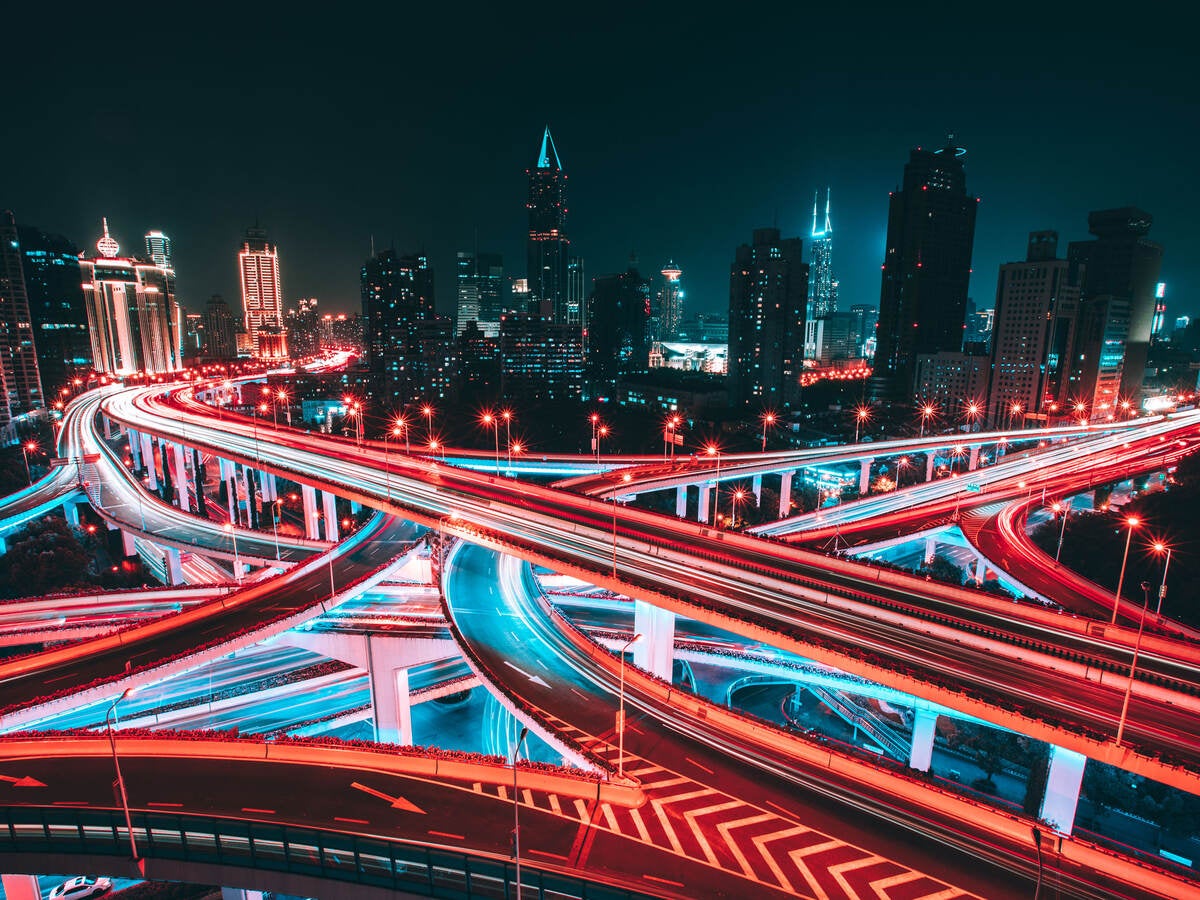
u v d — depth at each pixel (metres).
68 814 43.19
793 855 41.00
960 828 43.44
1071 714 50.31
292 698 84.00
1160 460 161.12
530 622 78.81
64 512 159.12
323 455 143.88
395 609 89.69
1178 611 100.12
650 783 48.19
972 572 129.12
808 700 103.69
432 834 42.69
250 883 42.72
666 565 77.44
